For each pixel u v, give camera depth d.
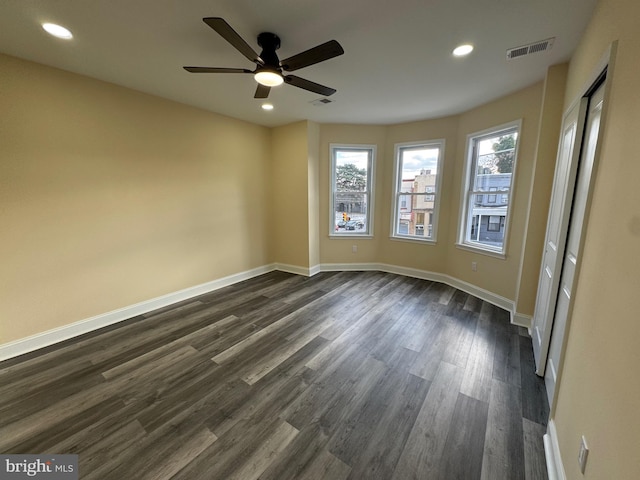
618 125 1.11
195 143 3.55
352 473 1.38
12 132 2.22
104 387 1.99
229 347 2.51
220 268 4.06
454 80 2.71
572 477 1.17
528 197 2.94
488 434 1.61
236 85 2.80
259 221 4.61
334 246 4.89
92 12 1.68
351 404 1.84
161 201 3.27
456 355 2.38
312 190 4.50
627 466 0.78
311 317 3.10
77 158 2.58
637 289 0.83
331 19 1.77
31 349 2.42
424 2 1.62
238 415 1.74
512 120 3.05
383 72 2.53
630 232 0.92
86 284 2.73
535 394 1.92
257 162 4.45
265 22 1.80
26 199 2.32
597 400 1.03
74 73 2.50
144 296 3.20
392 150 4.49
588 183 1.48
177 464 1.42
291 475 1.37
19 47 2.06
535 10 1.68
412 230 4.59
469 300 3.56
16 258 2.31
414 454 1.48
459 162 3.88
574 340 1.38
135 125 2.96
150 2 1.60
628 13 1.10
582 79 1.83
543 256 2.49
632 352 0.82
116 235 2.91
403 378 2.09
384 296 3.71
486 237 3.63
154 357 2.35
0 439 1.56
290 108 3.58
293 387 2.00
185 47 2.10
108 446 1.53
